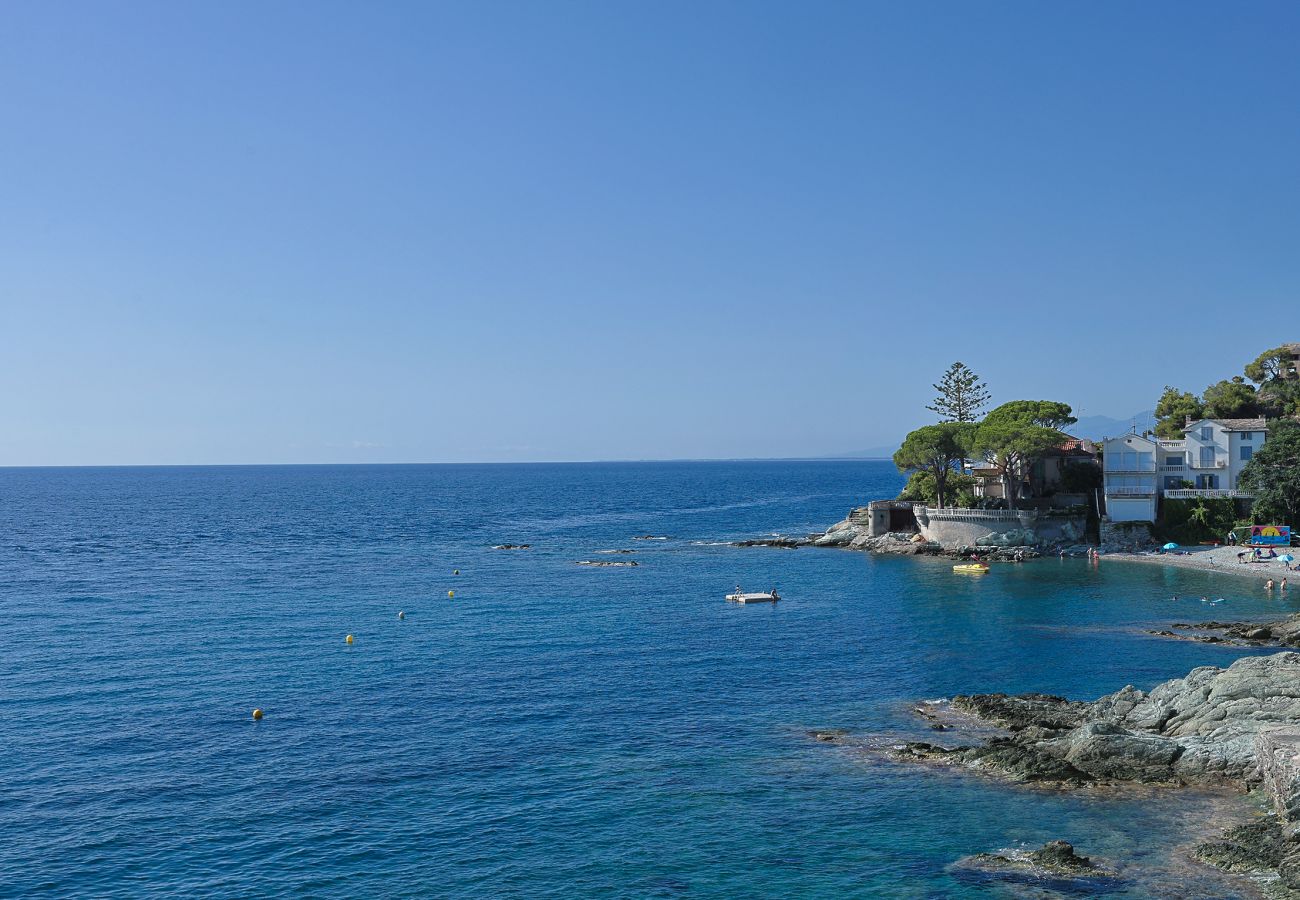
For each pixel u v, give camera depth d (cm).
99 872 3722
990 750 4950
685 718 5750
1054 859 3784
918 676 6762
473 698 6159
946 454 14400
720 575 12225
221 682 6512
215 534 18238
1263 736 4444
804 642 7912
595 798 4484
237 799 4441
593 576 12200
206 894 3559
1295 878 3506
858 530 15775
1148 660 7150
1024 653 7425
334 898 3534
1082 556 12938
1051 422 14325
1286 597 9688
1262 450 12388
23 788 4550
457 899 3538
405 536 18138
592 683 6556
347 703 6022
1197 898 3478
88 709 5838
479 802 4431
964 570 11969
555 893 3584
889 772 4812
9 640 7869
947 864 3806
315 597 10319
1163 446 13625
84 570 12581
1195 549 12706
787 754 5094
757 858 3872
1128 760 4756
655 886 3644
